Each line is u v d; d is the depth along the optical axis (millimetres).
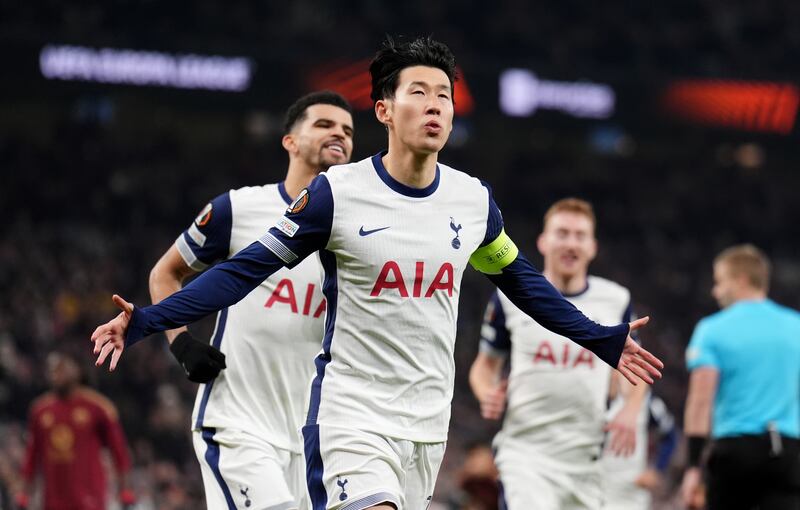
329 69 32250
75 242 30484
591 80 34656
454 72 5242
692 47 38719
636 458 10336
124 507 12547
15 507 14438
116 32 31797
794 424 8797
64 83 30266
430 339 5191
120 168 34219
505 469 8664
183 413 20641
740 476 8773
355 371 5164
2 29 29531
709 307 36156
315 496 5207
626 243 38781
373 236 5098
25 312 24516
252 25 33938
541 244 9172
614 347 5371
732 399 8828
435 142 5086
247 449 6348
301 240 5078
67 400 12469
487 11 36969
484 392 8852
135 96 33594
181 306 4809
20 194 31703
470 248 5270
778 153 37531
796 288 39500
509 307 8742
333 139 6770
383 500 4980
